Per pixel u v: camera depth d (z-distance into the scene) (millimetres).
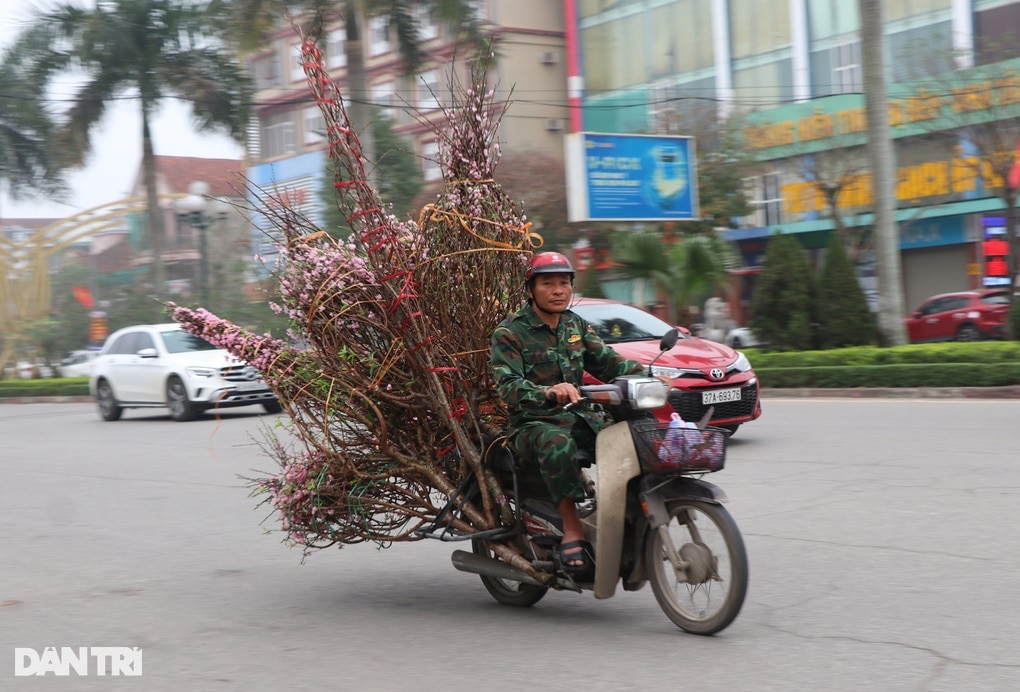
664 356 10758
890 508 7855
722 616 4852
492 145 5793
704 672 4457
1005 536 6789
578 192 26797
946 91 28922
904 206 31875
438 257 5516
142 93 30984
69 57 30891
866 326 20328
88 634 5582
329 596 6242
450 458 5809
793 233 34281
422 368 5582
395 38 23109
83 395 31094
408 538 5848
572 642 5012
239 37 22953
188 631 5574
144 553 7723
